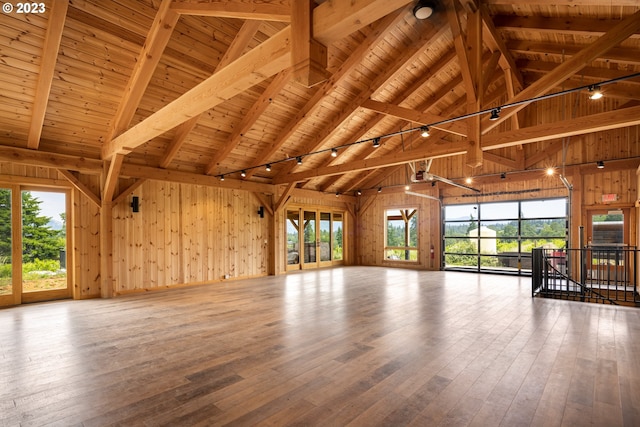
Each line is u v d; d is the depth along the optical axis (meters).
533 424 2.10
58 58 4.41
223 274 8.04
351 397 2.45
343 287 7.06
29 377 2.79
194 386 2.63
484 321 4.41
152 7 4.23
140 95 5.03
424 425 2.10
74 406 2.34
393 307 5.22
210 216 7.86
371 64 6.33
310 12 2.18
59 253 5.94
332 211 11.52
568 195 8.08
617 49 4.82
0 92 4.53
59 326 4.24
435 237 10.27
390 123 8.38
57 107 5.05
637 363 3.03
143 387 2.62
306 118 6.85
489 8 4.97
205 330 4.05
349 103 7.16
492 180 9.26
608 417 2.17
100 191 6.20
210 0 3.55
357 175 11.20
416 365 3.01
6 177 5.32
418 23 5.61
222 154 7.21
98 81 4.89
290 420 2.16
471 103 4.64
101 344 3.58
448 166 10.16
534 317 4.60
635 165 7.21
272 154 7.72
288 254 10.05
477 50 4.57
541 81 4.39
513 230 9.15
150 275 6.78
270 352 3.33
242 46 5.06
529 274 8.72
